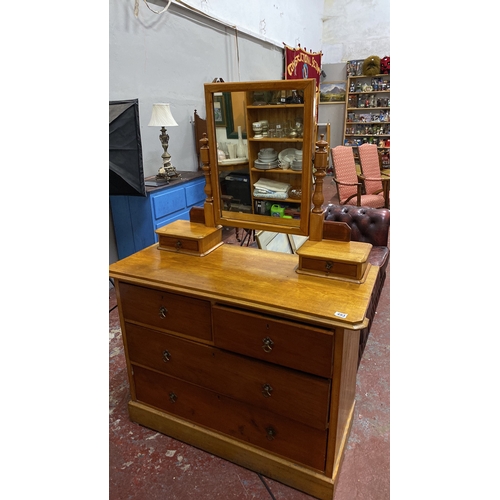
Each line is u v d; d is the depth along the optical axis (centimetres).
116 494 147
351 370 148
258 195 158
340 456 151
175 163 387
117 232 324
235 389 145
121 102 265
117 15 296
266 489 147
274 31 573
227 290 135
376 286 238
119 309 162
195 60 395
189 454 163
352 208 291
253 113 146
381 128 745
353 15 741
